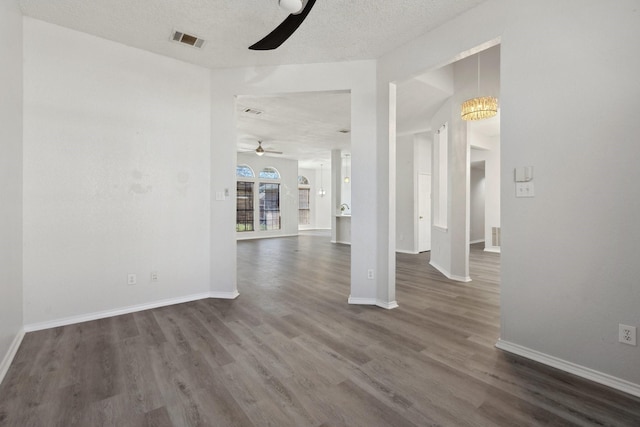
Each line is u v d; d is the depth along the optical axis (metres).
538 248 2.25
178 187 3.62
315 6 2.61
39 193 2.85
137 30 3.00
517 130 2.34
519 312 2.37
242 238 11.05
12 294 2.42
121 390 1.92
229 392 1.90
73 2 2.59
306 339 2.66
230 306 3.53
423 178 7.88
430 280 4.85
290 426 1.61
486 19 2.54
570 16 2.08
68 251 2.99
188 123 3.67
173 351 2.43
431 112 5.82
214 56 3.51
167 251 3.56
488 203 8.30
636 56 1.84
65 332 2.79
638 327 1.84
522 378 2.04
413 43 3.16
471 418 1.66
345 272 5.38
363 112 3.59
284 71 3.71
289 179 12.29
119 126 3.25
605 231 1.96
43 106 2.86
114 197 3.23
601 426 1.58
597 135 1.98
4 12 2.26
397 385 1.97
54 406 1.76
